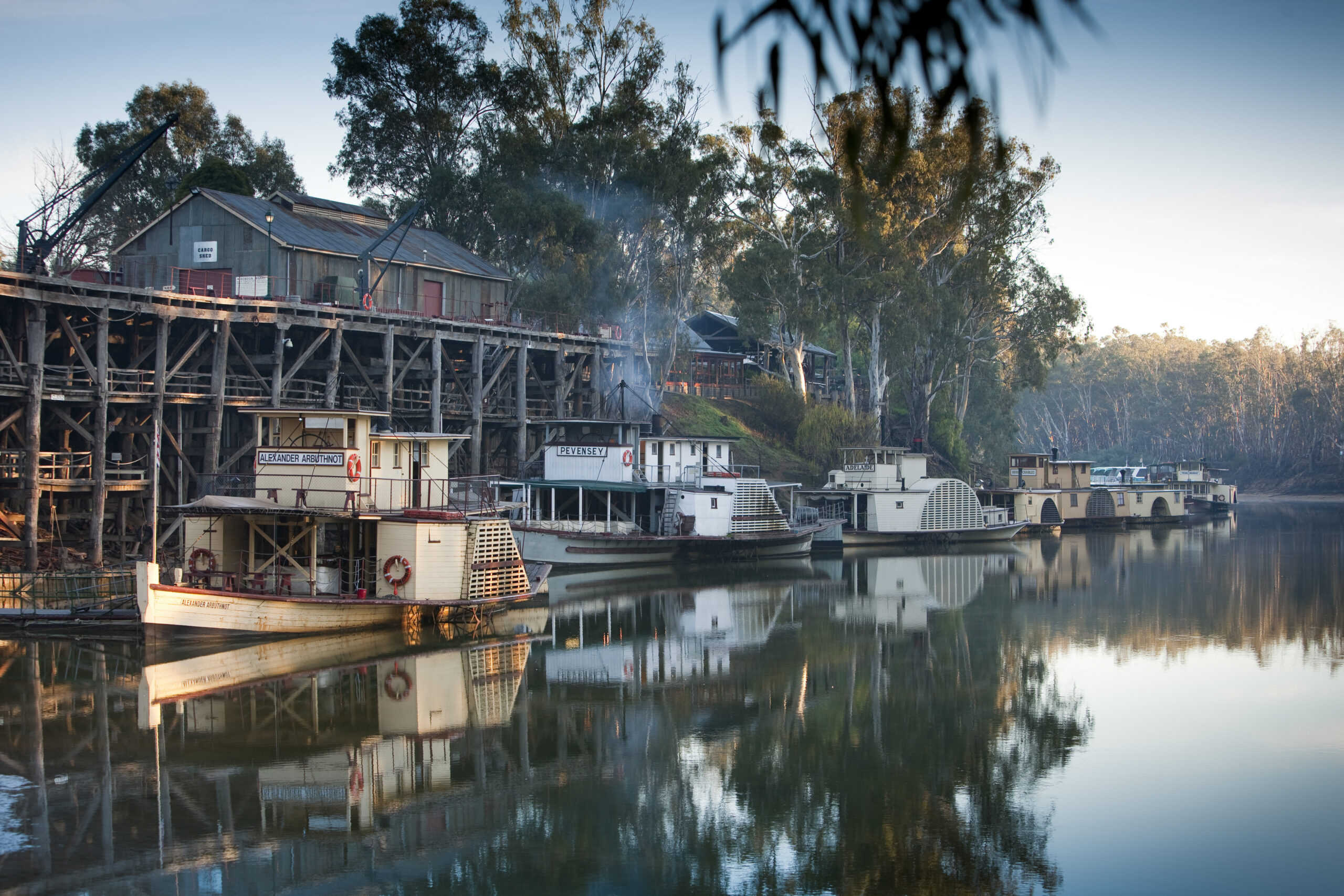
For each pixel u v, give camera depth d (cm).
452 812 2131
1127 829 2084
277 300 5019
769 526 6612
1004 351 10025
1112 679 3309
